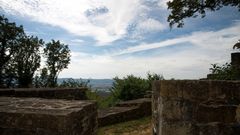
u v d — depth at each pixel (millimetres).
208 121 3102
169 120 3400
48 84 37469
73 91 6207
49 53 38281
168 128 3402
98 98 14336
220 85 3074
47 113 2635
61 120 2562
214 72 6148
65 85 23250
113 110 9188
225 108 3057
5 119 2680
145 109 9953
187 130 3229
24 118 2652
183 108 3270
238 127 3012
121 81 14578
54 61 38531
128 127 7797
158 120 3816
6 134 2670
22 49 34219
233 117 3031
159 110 3727
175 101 3350
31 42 34812
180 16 13758
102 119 8016
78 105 3184
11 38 32656
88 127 3283
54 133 2572
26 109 2850
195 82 3197
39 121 2613
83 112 3057
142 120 8945
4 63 32562
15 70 33406
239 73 5758
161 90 3570
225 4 12312
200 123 3143
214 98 3090
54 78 38125
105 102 13992
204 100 3133
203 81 3152
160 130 3605
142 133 6953
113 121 8414
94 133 3604
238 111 3021
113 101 14164
